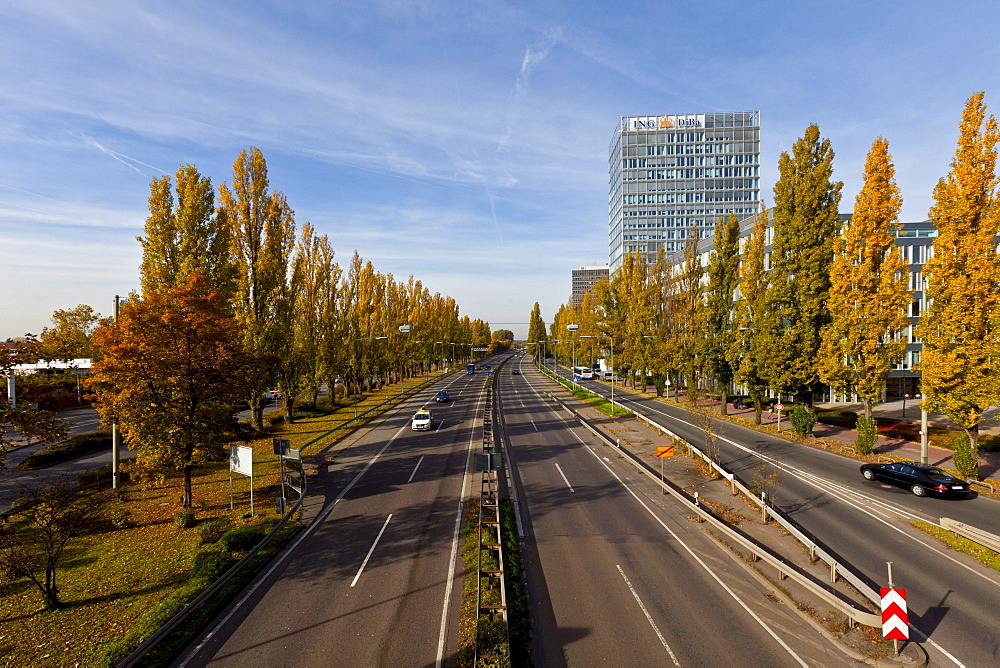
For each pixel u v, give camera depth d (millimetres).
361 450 32969
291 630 12336
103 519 20141
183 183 30297
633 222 129750
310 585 14688
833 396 52219
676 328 54500
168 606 13000
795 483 24312
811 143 33594
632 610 13094
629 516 20250
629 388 74312
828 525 18844
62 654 11469
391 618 12766
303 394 50188
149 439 19531
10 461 31594
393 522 19750
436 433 39188
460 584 14492
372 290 72125
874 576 14758
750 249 40375
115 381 19297
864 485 23797
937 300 24609
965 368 23281
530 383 88938
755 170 128250
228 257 31750
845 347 29594
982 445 29078
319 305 50438
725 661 10883
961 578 14586
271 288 37625
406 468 28125
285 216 39812
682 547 17141
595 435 37531
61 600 14023
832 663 10797
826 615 12594
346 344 61562
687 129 129125
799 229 34094
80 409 54031
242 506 22031
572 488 24250
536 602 13578
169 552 17219
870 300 28766
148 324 19531
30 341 16078
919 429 33219
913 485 22359
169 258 29375
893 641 11430
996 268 22312
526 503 22109
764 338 35812
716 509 20656
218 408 20984
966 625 12172
